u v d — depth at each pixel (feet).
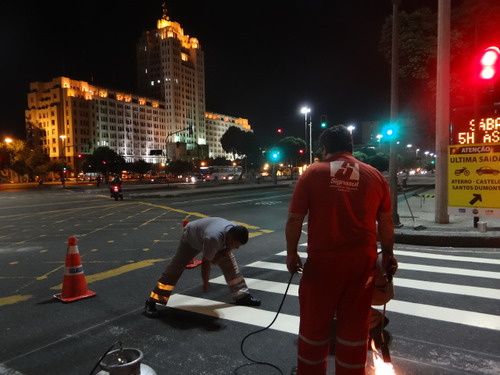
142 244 30.12
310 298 7.78
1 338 12.99
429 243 27.66
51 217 50.75
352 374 7.61
